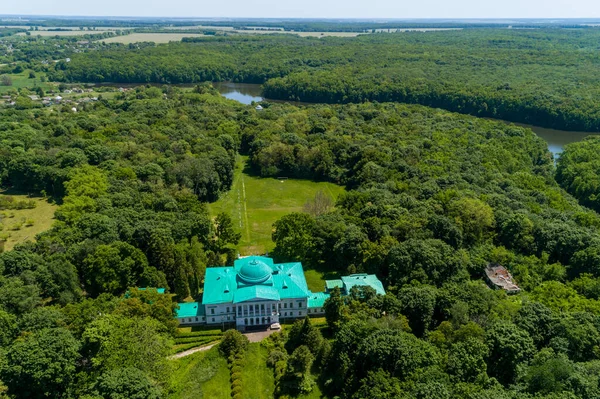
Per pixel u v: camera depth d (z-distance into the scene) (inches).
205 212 7411.4
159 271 5708.7
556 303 4896.7
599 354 4018.2
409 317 4830.2
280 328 5157.5
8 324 4311.0
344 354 4215.1
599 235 6122.1
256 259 5492.1
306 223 6673.2
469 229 6432.1
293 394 4224.9
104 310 4640.8
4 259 5236.2
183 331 5113.2
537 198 7608.3
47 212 7623.0
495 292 5206.7
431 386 3415.4
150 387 3555.6
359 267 5999.0
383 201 7190.0
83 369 4040.4
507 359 3944.4
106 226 5999.0
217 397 4224.9
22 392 3646.7
